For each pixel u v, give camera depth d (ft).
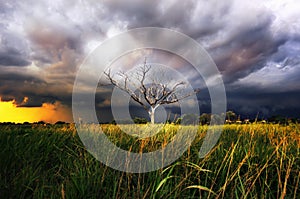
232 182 8.84
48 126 22.71
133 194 7.92
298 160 10.50
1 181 8.66
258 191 9.00
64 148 14.20
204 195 8.30
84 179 8.54
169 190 8.18
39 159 11.46
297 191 8.86
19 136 14.78
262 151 11.40
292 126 19.99
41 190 8.04
